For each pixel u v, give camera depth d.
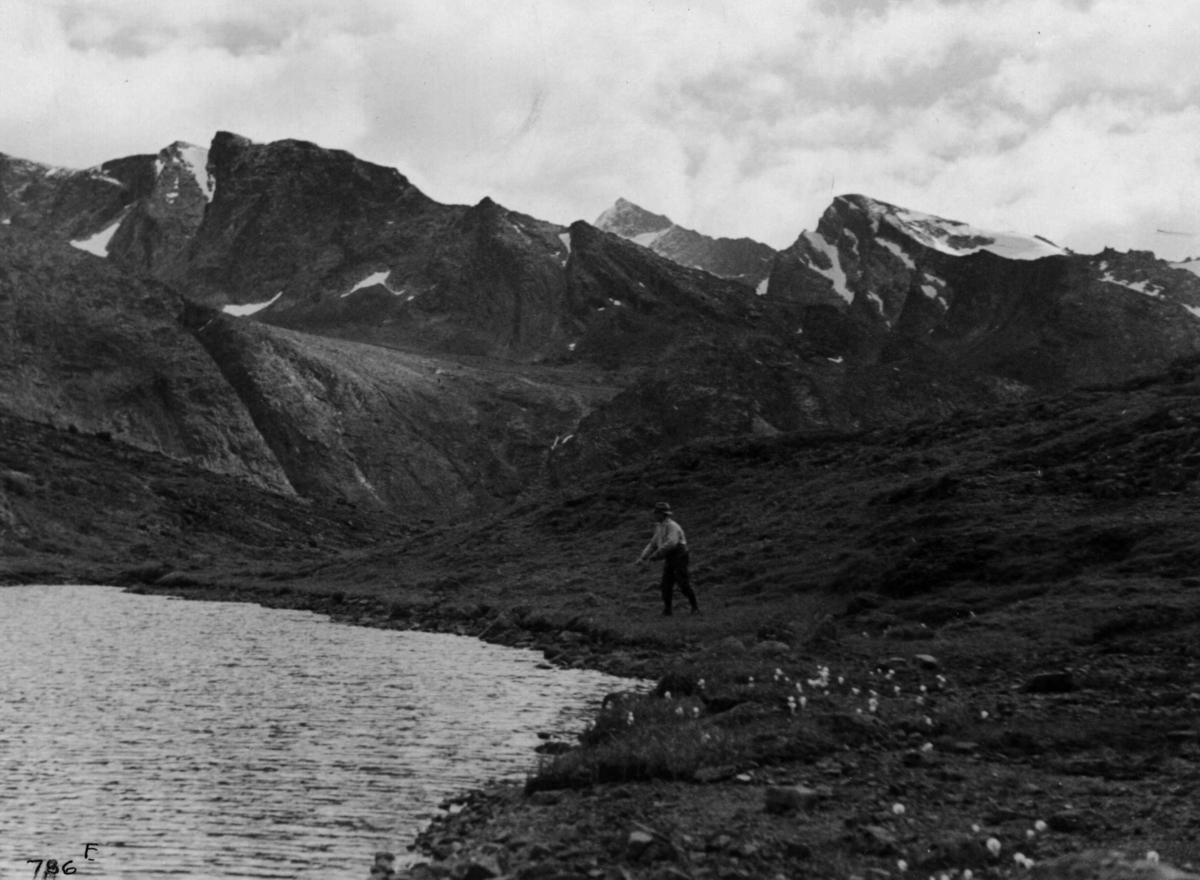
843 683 19.30
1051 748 14.77
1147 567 27.30
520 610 36.00
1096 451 40.06
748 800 12.95
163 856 12.23
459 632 35.41
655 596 37.19
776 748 14.83
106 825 13.34
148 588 60.59
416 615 39.59
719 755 14.65
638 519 51.94
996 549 30.61
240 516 112.12
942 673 20.34
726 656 23.39
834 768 14.05
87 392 187.62
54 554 85.81
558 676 25.20
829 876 10.38
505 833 12.27
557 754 16.81
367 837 12.84
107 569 74.44
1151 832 11.02
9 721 19.61
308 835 12.96
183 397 196.25
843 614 28.83
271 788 15.02
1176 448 36.94
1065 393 53.44
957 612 26.67
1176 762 13.72
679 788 13.66
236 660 28.25
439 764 16.39
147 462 126.31
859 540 36.56
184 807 14.12
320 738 18.14
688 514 50.44
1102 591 25.88
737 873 10.30
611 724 16.77
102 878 11.56
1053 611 24.42
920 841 11.08
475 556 52.91
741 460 56.66
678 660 25.62
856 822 11.82
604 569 44.22
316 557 98.00
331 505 141.62
